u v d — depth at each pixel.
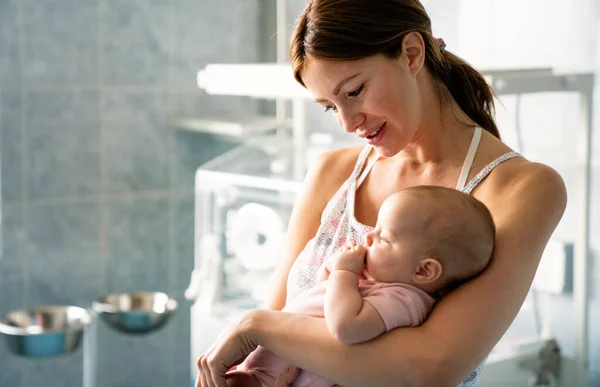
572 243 2.33
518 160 1.24
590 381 2.46
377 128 1.22
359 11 1.17
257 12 3.69
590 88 2.26
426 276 1.16
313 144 2.96
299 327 1.16
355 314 1.11
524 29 2.54
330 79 1.19
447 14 2.70
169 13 3.43
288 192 2.63
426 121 1.28
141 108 3.40
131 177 3.42
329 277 1.21
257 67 2.47
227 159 2.94
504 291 1.12
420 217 1.16
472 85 1.35
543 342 2.30
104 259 3.38
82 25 3.22
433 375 1.07
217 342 1.23
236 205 2.79
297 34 1.21
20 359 3.22
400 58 1.21
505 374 2.23
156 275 3.54
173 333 3.61
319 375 1.14
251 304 2.74
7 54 3.07
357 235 1.32
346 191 1.37
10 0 3.05
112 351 3.45
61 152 3.23
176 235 3.58
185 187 3.58
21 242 3.17
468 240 1.14
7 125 3.10
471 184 1.24
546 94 2.44
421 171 1.30
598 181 2.43
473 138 1.27
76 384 3.38
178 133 3.52
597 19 2.38
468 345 1.08
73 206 3.28
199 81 2.70
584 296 2.31
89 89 3.26
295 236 1.44
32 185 3.17
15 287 3.17
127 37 3.33
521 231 1.15
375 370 1.09
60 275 3.28
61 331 2.73
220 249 2.85
